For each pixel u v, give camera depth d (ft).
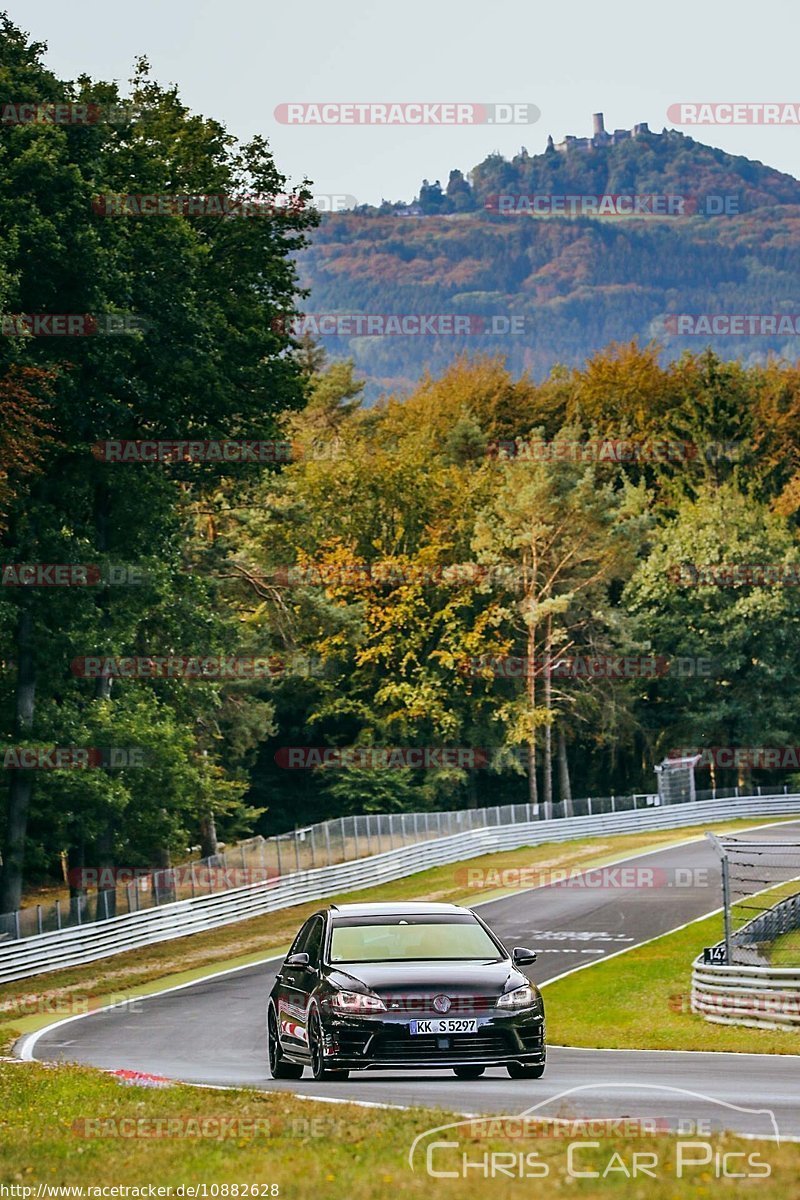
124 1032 303.48
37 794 473.26
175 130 493.36
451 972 171.12
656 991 361.30
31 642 467.52
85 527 476.13
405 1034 165.37
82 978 425.28
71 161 426.92
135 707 502.38
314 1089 164.45
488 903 542.98
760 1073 187.01
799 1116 134.31
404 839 650.84
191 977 424.46
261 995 370.53
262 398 492.54
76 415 438.81
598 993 364.38
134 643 565.53
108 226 429.38
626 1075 184.34
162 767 496.23
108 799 467.11
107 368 429.38
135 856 573.33
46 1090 171.63
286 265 509.76
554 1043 284.82
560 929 473.67
